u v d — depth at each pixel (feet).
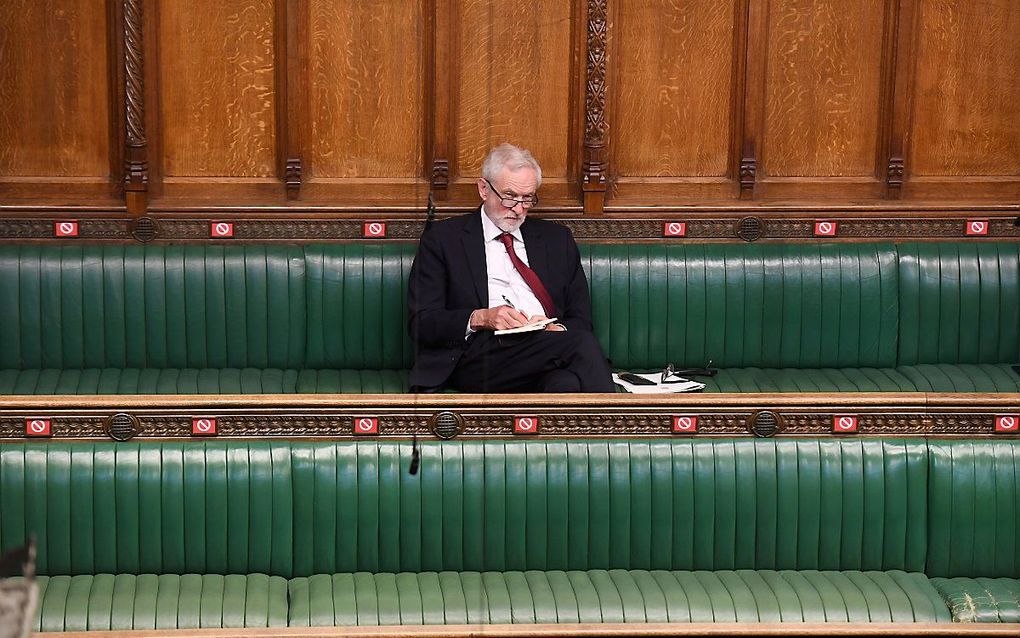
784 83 44.32
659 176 44.39
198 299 40.52
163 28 42.11
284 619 30.53
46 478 31.89
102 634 29.17
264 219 42.60
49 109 41.88
